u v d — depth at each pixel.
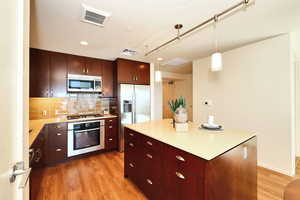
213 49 2.96
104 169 2.54
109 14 1.71
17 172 0.61
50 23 1.89
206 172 1.04
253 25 2.01
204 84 3.56
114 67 3.69
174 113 1.94
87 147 3.06
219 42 2.60
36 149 1.82
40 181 2.14
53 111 3.16
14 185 0.61
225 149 1.18
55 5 1.53
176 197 1.30
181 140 1.42
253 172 1.55
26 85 0.74
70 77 3.09
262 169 2.47
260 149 2.59
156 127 2.04
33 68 2.75
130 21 1.87
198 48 2.91
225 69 3.09
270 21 1.91
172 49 2.96
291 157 2.26
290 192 0.94
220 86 3.21
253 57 2.65
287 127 2.29
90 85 3.34
